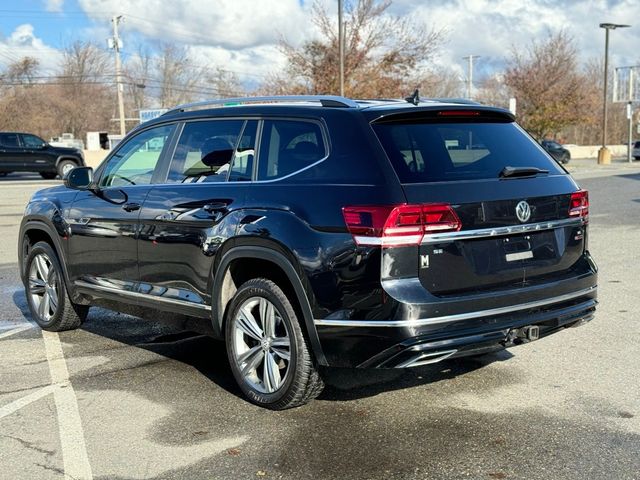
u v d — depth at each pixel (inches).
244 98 208.2
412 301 156.2
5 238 509.7
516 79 2062.0
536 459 152.1
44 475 149.1
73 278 244.4
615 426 168.6
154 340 250.7
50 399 192.5
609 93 2965.1
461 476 145.0
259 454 157.2
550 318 176.4
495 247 168.9
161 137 219.9
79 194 243.3
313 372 173.9
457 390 194.5
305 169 176.2
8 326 271.0
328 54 1439.5
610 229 495.2
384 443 161.5
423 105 180.1
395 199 157.2
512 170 174.6
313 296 165.3
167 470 150.6
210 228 190.2
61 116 2689.5
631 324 257.1
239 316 186.9
